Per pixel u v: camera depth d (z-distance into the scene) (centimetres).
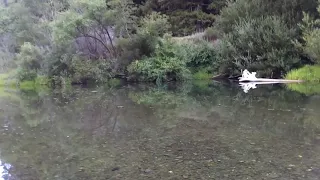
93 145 577
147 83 1995
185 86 1698
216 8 2912
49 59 2220
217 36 2367
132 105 1083
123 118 845
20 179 419
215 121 749
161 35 2189
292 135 596
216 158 473
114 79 2152
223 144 549
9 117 959
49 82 2267
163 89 1587
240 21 1823
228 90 1407
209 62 2120
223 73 1997
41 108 1138
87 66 2131
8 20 2778
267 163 443
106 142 596
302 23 1630
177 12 2938
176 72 1998
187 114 860
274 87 1435
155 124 745
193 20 2898
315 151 493
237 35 1836
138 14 2991
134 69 2041
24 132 721
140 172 424
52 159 501
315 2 1606
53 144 598
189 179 393
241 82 1730
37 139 645
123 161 475
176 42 2142
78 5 2086
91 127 750
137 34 2133
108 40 2327
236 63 1789
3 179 420
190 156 487
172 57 2028
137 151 525
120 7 2166
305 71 1603
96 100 1273
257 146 529
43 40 2652
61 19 2109
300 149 505
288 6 1716
